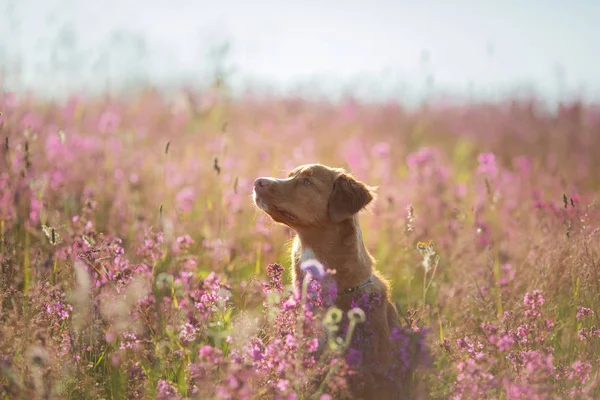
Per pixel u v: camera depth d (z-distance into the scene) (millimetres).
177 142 14414
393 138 17109
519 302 6953
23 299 6199
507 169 15281
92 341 5914
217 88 16031
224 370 5059
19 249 7703
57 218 7887
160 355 5719
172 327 5789
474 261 8508
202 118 17656
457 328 6422
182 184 11133
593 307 6938
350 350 5371
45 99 15531
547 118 21672
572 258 7449
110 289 6262
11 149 9117
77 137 11688
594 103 23672
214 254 8500
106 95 18156
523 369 5352
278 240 9211
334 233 6680
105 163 11258
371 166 13203
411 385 5609
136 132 14477
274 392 5027
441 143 19312
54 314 5809
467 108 23906
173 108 17906
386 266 9328
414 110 22891
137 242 8047
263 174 11992
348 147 14727
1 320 5879
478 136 20297
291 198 6711
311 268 6230
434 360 5895
